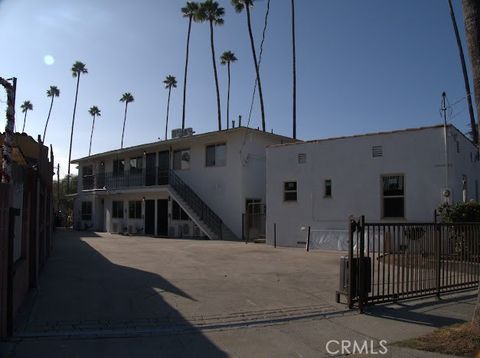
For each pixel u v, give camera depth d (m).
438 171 16.78
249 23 35.41
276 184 21.22
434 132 16.94
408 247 9.23
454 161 16.97
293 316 7.74
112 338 6.32
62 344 5.98
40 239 11.73
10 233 6.21
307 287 10.22
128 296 8.87
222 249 18.70
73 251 17.59
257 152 26.55
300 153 20.55
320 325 7.27
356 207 18.70
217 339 6.44
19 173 7.89
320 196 19.75
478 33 6.80
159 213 30.78
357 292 8.34
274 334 6.74
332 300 8.95
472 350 5.89
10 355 5.47
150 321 7.21
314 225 19.83
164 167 30.92
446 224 9.72
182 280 10.72
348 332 6.89
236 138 25.97
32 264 9.47
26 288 8.81
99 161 38.03
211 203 27.06
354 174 18.86
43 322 6.95
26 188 8.80
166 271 12.10
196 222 26.36
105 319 7.24
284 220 20.81
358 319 7.67
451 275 9.95
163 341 6.28
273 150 21.47
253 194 26.09
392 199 17.89
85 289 9.46
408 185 17.42
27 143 13.48
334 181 19.39
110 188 34.69
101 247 19.52
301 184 20.41
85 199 38.59
